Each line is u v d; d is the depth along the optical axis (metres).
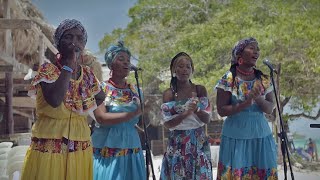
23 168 2.83
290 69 14.54
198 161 3.96
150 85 18.75
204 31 15.88
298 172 12.38
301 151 16.58
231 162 3.85
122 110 3.89
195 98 3.95
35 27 7.79
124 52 3.98
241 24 15.54
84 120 2.98
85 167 2.89
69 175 2.77
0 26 6.86
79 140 2.86
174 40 17.62
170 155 4.04
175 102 4.07
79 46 2.85
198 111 4.03
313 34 14.16
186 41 16.20
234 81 3.92
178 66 4.12
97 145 3.91
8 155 5.34
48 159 2.74
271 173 3.85
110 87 3.96
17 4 8.77
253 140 3.87
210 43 15.49
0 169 5.39
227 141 3.91
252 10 15.76
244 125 3.87
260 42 14.01
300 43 14.42
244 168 3.87
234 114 3.87
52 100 2.67
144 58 18.25
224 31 15.41
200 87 4.22
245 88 3.92
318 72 14.27
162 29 18.67
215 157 11.73
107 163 3.83
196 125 4.04
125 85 4.05
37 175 2.73
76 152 2.84
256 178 3.88
